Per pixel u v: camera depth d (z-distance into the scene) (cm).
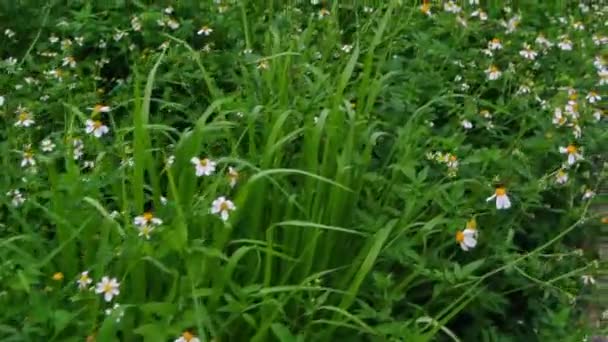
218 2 280
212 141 203
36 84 243
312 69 219
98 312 166
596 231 216
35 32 269
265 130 198
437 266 185
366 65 204
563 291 193
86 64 252
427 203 197
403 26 265
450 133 226
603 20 310
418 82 235
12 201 192
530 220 212
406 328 170
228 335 171
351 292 169
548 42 271
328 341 172
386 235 172
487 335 183
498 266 195
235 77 234
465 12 280
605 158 235
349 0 292
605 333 193
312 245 174
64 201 176
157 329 160
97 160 193
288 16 273
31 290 165
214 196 181
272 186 185
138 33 264
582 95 244
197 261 167
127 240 167
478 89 247
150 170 181
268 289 164
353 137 186
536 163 214
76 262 174
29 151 203
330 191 183
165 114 236
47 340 163
